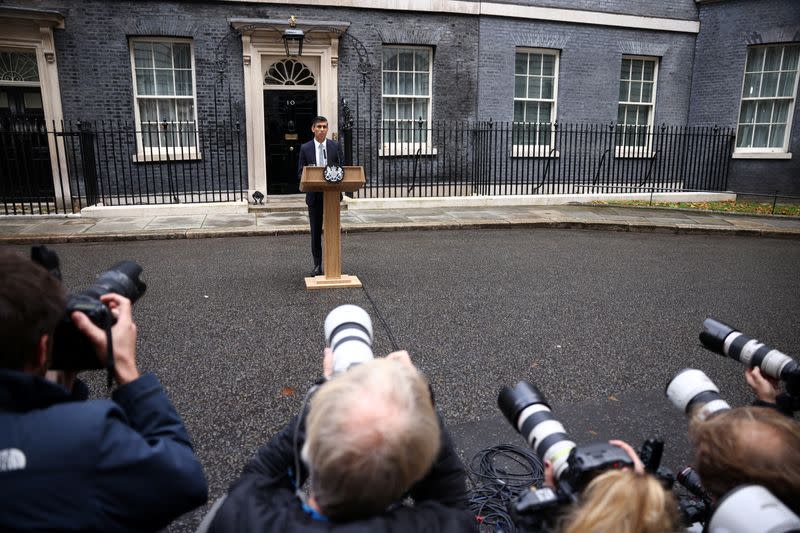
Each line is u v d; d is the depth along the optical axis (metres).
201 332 4.89
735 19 14.00
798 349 4.79
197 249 8.44
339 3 12.12
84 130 11.19
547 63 13.90
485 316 5.45
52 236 8.95
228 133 12.06
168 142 12.04
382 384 1.09
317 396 1.13
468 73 13.19
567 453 1.33
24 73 11.17
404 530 1.09
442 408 3.61
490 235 10.03
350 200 11.91
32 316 1.05
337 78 12.34
